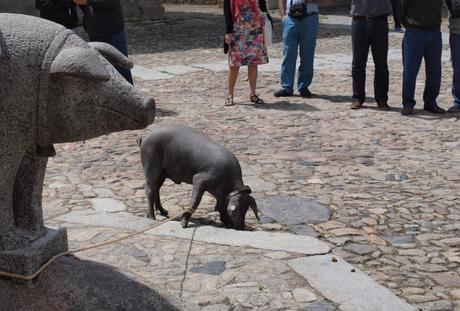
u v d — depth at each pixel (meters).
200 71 11.93
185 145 4.86
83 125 2.92
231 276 3.93
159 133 5.00
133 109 2.94
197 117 8.60
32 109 2.87
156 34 17.45
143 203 5.53
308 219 5.15
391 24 18.72
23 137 2.89
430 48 8.67
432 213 5.30
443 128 8.10
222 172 4.73
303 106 9.30
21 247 3.03
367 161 6.73
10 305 2.92
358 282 3.91
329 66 12.41
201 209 5.38
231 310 3.57
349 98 9.80
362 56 8.95
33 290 2.99
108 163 6.63
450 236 4.85
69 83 2.84
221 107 9.21
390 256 4.49
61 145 7.23
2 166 2.84
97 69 2.79
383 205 5.46
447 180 6.14
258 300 3.67
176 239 4.48
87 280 3.18
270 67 12.30
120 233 4.59
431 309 3.76
